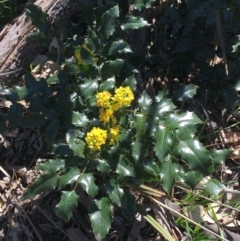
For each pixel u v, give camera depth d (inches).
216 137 41.8
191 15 38.4
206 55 40.9
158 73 43.4
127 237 37.0
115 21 35.3
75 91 35.0
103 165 32.3
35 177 38.1
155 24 43.2
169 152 32.1
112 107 32.6
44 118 33.8
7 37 38.7
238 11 40.3
